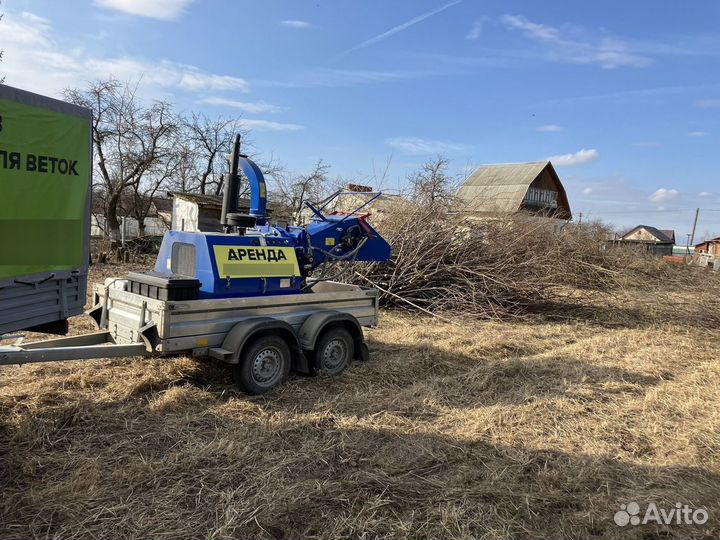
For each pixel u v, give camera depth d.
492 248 11.06
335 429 4.49
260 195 6.40
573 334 9.34
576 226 16.20
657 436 4.69
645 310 11.71
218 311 5.06
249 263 5.52
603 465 4.02
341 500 3.37
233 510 3.18
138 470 3.61
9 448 3.87
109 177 23.91
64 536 2.91
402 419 4.78
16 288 3.66
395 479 3.68
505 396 5.61
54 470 3.62
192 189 29.05
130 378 5.43
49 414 4.42
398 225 10.88
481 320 9.98
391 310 10.48
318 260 6.61
